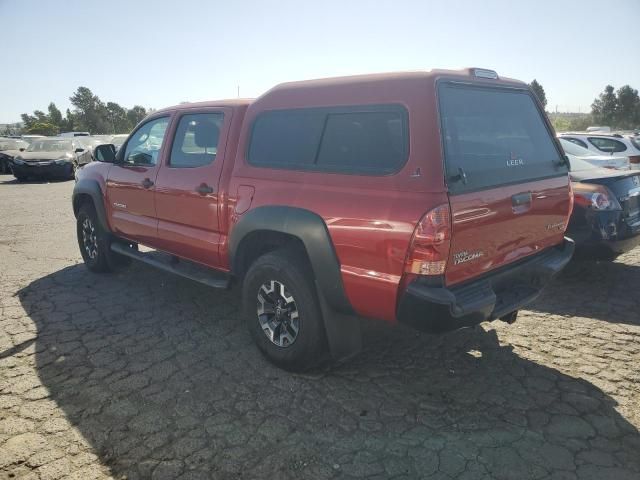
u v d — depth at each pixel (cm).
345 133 319
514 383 346
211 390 337
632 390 334
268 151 366
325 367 368
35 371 362
